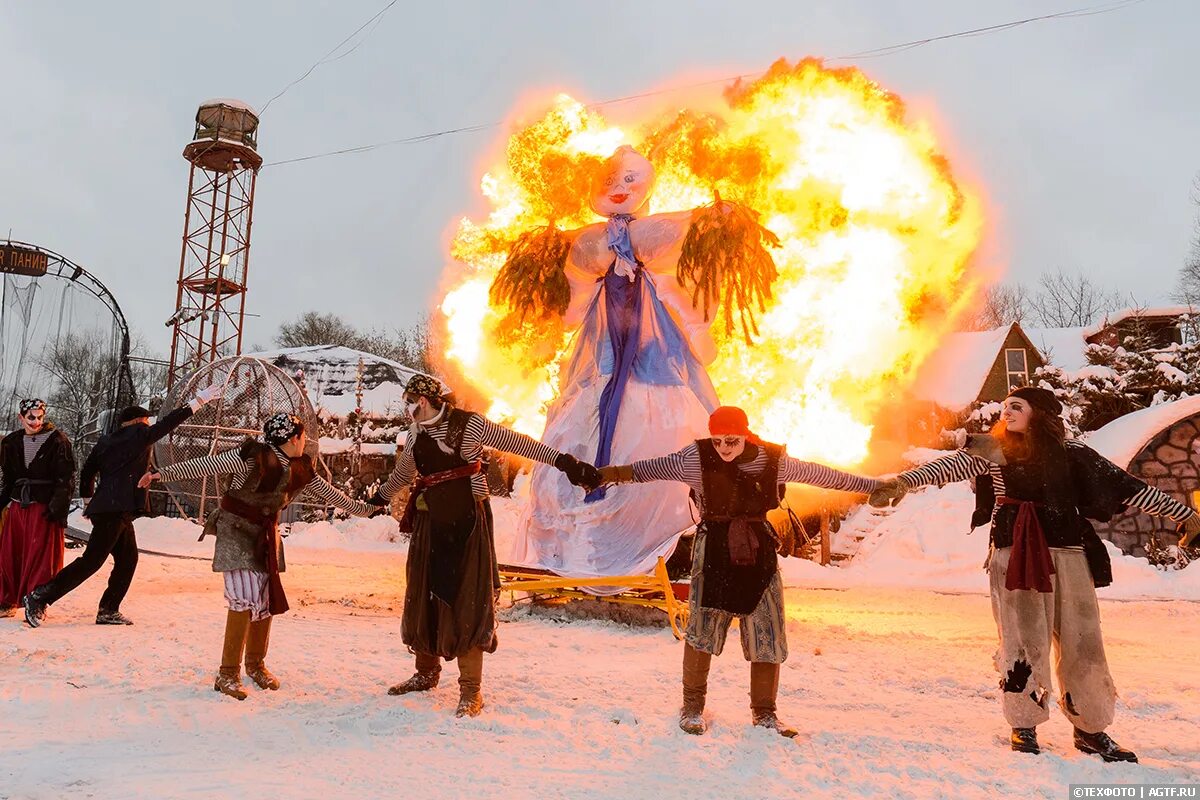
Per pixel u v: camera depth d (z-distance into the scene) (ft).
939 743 11.96
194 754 10.73
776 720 12.53
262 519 14.61
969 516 48.67
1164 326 99.35
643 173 27.68
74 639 18.45
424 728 12.17
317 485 15.31
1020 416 12.31
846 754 11.44
